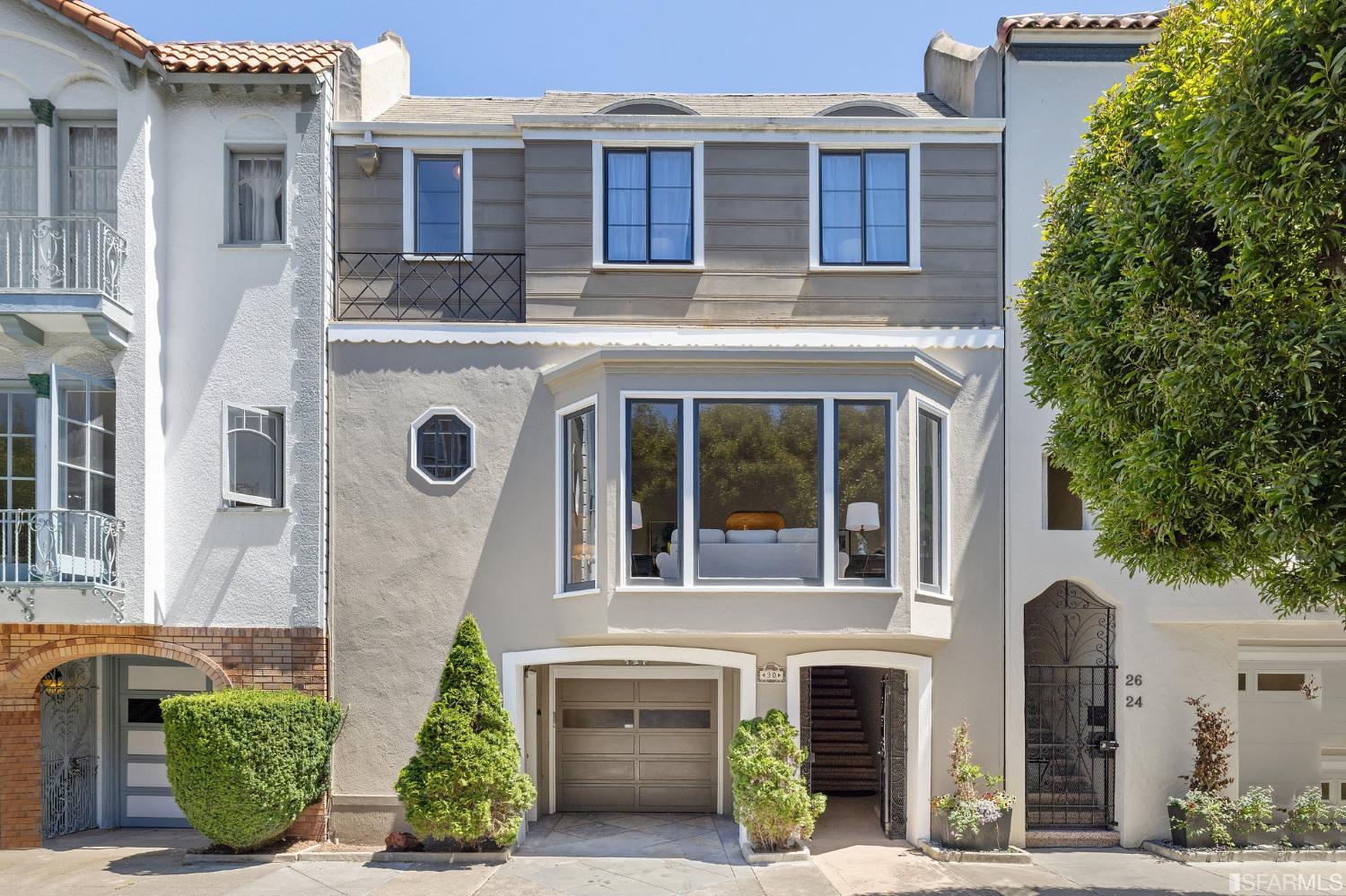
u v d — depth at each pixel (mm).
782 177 11977
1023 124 11992
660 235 11992
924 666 11453
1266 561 7527
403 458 11594
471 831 10484
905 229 12062
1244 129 6578
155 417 11141
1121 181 8477
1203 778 11516
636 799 13164
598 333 11719
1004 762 11484
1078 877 10320
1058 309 9000
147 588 10891
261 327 11461
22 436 11258
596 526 10992
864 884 9977
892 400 10953
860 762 14438
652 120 11828
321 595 11281
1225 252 7707
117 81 11070
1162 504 7590
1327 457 6469
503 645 11445
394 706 11328
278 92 11547
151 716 12602
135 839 11805
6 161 11344
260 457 11422
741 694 11281
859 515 10961
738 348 10906
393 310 12023
